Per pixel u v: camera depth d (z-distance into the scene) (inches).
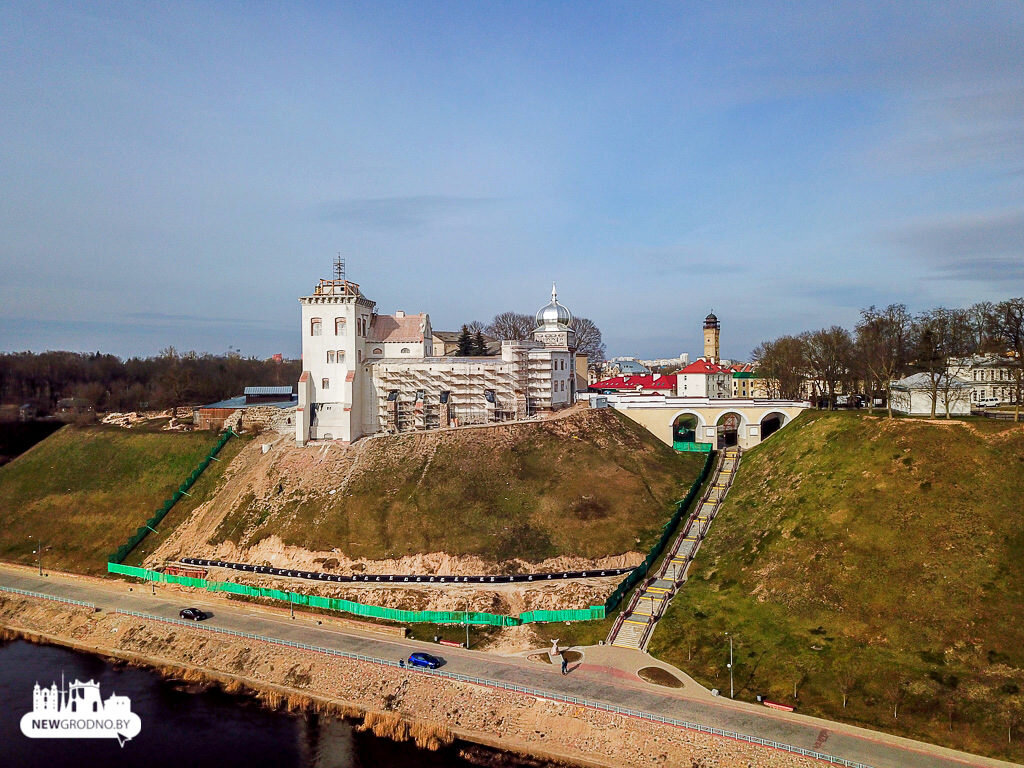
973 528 3006.9
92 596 3907.5
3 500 5128.0
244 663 3129.9
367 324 5236.2
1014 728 2245.3
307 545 3983.8
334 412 4926.2
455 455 4490.7
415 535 3914.9
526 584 3545.8
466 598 3442.4
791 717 2447.1
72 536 4638.3
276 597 3688.5
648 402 5231.3
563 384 5492.1
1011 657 2491.4
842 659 2679.6
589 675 2802.7
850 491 3484.3
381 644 3171.8
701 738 2332.7
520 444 4635.8
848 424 4037.9
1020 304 4114.2
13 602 3917.3
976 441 3427.7
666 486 4414.4
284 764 2458.2
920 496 3260.3
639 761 2341.3
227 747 2571.4
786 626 2935.5
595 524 3934.5
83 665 3280.0
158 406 7155.5
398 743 2581.2
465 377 5093.5
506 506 4065.0
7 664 3294.8
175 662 3233.3
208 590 3875.5
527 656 3011.8
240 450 5088.6
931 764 2144.4
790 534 3425.2
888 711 2420.0
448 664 2942.9
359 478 4392.2
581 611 3238.2
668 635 3061.0
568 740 2477.9
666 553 3745.1
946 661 2561.5
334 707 2832.2
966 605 2721.5
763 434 5536.4
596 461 4544.8
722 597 3235.7
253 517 4301.2
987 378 5241.1
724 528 3843.5
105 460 5295.3
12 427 6505.9
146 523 4581.7
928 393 4232.3
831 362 5423.2
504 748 2516.0
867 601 2901.1
